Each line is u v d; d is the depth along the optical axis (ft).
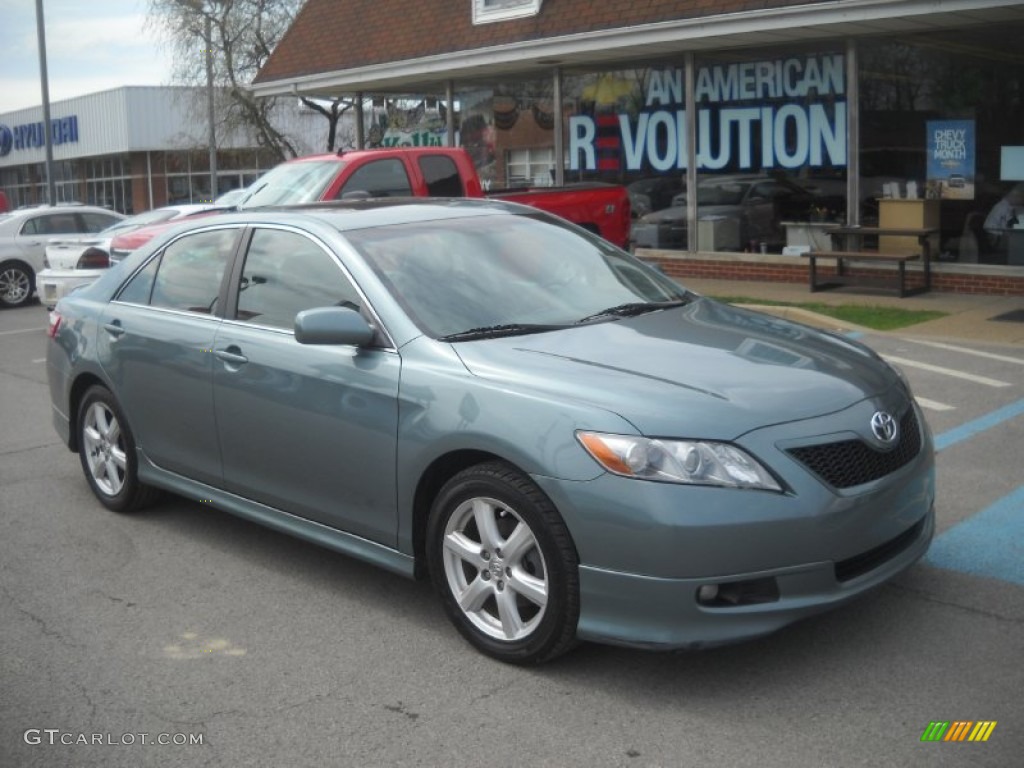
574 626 12.95
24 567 17.95
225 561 17.93
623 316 16.11
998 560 16.39
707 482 12.18
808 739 11.65
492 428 13.32
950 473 20.80
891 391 14.30
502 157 59.82
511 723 12.31
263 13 100.94
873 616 14.58
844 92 45.75
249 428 16.81
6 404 31.73
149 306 19.38
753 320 16.48
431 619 15.31
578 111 55.47
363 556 15.51
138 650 14.65
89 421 20.85
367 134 69.77
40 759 11.93
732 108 49.52
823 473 12.66
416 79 60.70
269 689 13.39
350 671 13.79
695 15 44.88
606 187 45.65
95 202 151.33
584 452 12.57
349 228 16.80
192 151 118.83
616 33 47.78
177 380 18.10
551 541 12.85
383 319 15.25
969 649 13.57
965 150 42.55
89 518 20.45
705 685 12.96
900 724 11.87
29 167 169.78
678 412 12.59
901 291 42.16
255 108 103.40
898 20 40.29
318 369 15.58
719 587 12.32
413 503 14.49
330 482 15.65
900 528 13.43
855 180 45.78
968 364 30.50
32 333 48.01
